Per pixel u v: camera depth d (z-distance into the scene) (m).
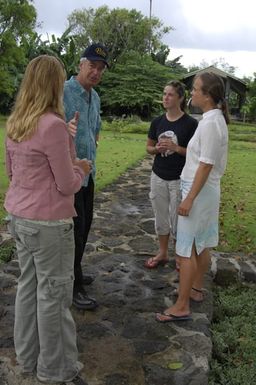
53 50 29.69
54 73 2.28
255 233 5.65
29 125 2.24
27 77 2.30
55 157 2.23
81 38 36.75
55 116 2.26
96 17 37.03
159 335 3.06
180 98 3.69
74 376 2.59
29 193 2.33
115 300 3.55
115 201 7.01
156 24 37.84
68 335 2.52
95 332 3.07
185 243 3.13
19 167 2.34
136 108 31.03
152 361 2.78
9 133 2.36
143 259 4.42
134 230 5.48
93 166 3.38
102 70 3.21
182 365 2.75
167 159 3.83
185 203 3.02
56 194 2.33
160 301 3.57
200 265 3.46
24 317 2.54
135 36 37.06
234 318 3.62
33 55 28.97
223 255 4.70
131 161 11.47
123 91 30.23
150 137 3.95
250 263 4.50
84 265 4.21
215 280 4.29
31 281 2.50
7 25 26.61
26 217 2.32
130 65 30.91
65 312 2.48
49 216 2.31
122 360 2.78
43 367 2.53
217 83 2.96
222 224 5.97
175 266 4.27
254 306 3.83
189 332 3.11
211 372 2.84
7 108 27.94
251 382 2.81
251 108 32.88
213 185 3.09
